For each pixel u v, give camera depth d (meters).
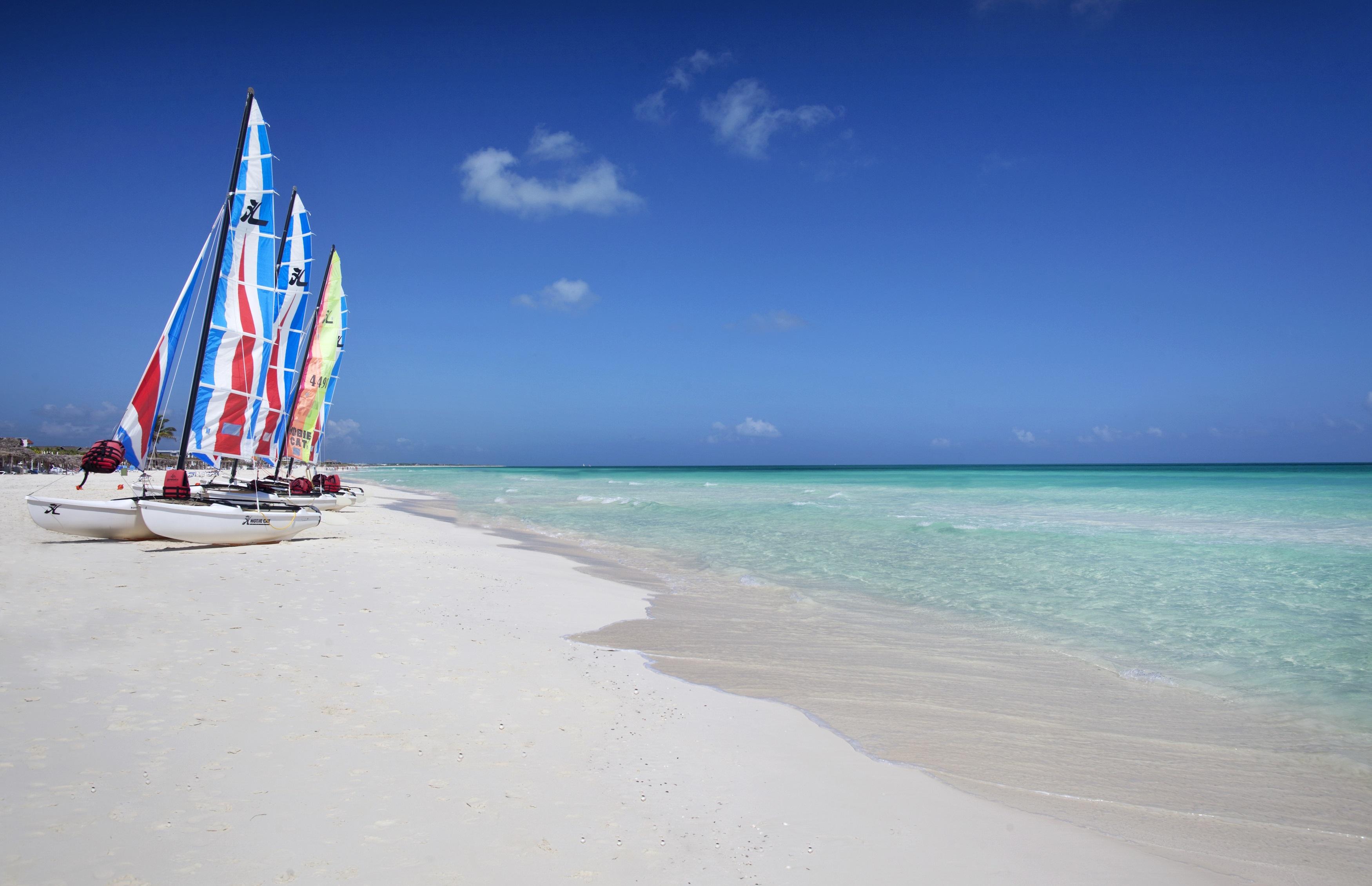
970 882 4.44
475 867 4.23
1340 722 7.51
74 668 7.16
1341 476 70.06
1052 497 40.16
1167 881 4.60
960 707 7.86
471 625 10.17
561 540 23.19
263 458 23.83
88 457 15.13
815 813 5.29
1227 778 6.23
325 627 9.35
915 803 5.55
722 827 4.98
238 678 7.20
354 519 25.56
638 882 4.20
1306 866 4.85
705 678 8.62
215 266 17.17
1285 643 10.38
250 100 17.58
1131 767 6.41
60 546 15.00
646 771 5.80
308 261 24.61
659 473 168.00
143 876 3.92
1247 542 19.66
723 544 21.78
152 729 5.87
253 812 4.69
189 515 15.65
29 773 5.02
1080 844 5.03
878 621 11.78
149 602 9.97
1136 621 11.69
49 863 3.99
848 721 7.32
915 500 39.66
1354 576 14.86
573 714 6.98
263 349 18.06
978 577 15.59
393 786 5.18
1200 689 8.53
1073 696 8.27
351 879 4.01
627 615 12.01
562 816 4.94
